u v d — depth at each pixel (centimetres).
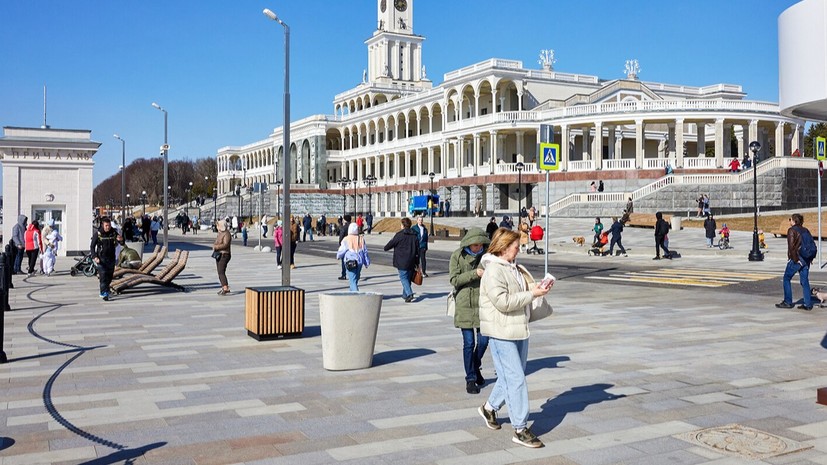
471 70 7931
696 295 1842
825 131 9031
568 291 1958
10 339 1185
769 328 1297
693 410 750
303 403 773
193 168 19400
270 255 4034
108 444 632
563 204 6012
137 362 993
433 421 707
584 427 689
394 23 11994
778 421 709
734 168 5862
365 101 11812
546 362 995
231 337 1205
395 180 9862
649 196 5644
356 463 586
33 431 671
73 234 3622
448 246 4744
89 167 3634
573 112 6800
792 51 706
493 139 7356
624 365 976
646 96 7881
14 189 3506
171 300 1773
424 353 1063
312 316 1459
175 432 668
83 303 1706
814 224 3825
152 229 4844
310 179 11650
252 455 604
